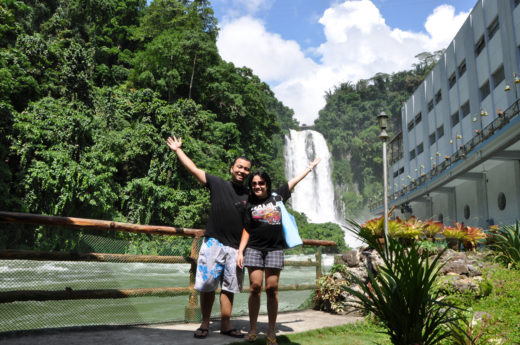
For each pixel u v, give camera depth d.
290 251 5.65
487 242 6.48
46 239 2.86
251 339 2.91
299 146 85.94
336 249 57.34
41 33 47.50
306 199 80.88
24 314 3.22
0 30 33.94
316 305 5.05
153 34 52.03
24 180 22.64
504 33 20.58
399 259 2.80
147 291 3.25
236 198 3.09
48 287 3.37
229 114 50.94
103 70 46.22
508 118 17.12
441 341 3.17
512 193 19.12
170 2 51.94
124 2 57.16
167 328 3.26
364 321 4.05
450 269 5.03
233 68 54.69
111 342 2.63
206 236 3.08
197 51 44.84
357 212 94.06
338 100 135.88
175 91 47.31
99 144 27.31
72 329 2.93
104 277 3.94
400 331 2.74
